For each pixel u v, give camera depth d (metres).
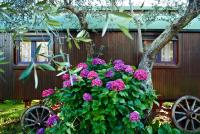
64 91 2.75
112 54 4.42
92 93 2.60
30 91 4.32
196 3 3.35
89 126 2.68
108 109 2.53
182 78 4.50
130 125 2.54
